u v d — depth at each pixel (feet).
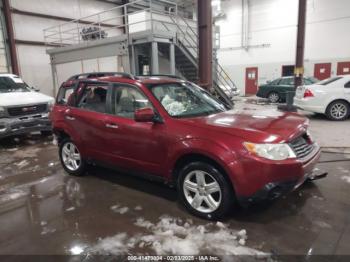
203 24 21.42
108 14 54.39
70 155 15.15
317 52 56.24
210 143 9.25
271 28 61.21
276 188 8.78
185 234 9.14
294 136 9.42
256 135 8.98
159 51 32.94
